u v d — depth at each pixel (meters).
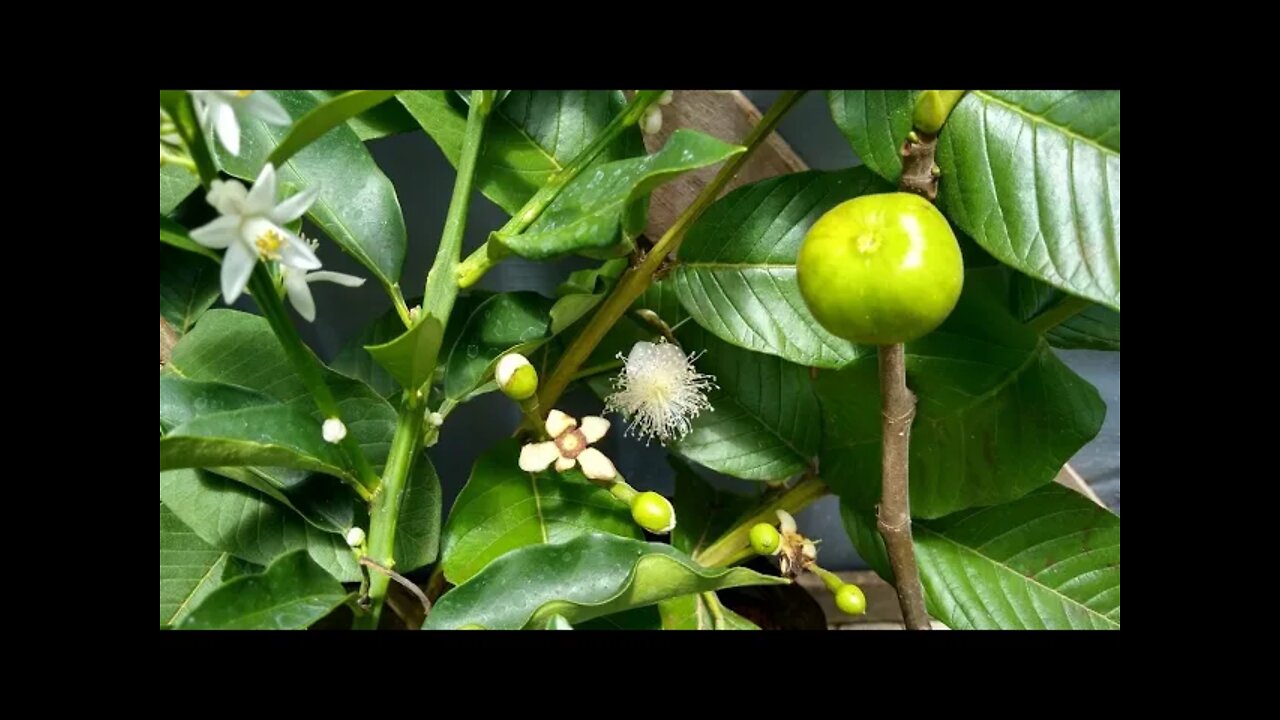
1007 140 0.34
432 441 0.37
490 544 0.39
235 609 0.31
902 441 0.33
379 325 0.47
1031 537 0.42
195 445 0.31
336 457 0.33
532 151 0.40
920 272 0.28
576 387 0.46
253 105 0.30
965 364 0.39
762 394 0.43
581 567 0.34
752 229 0.39
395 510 0.35
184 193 0.39
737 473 0.43
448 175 0.53
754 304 0.39
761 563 0.50
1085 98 0.33
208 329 0.39
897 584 0.37
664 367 0.41
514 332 0.37
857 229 0.29
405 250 0.37
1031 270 0.33
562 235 0.31
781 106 0.35
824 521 0.60
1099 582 0.41
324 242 0.52
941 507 0.40
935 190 0.32
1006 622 0.41
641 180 0.30
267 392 0.38
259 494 0.37
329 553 0.37
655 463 0.57
